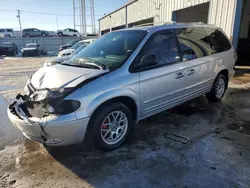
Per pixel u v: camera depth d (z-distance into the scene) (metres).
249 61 10.90
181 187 2.26
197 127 3.64
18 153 2.96
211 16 8.57
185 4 9.74
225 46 4.86
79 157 2.83
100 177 2.44
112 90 2.75
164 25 3.67
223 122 3.84
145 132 3.48
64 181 2.39
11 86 7.29
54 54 24.89
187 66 3.75
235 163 2.63
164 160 2.72
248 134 3.38
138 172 2.51
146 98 3.20
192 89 4.01
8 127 3.82
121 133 3.06
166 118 4.03
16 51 25.41
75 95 2.52
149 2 13.20
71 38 30.84
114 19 20.88
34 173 2.53
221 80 4.85
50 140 2.56
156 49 3.35
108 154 2.89
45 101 2.54
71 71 2.95
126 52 3.18
